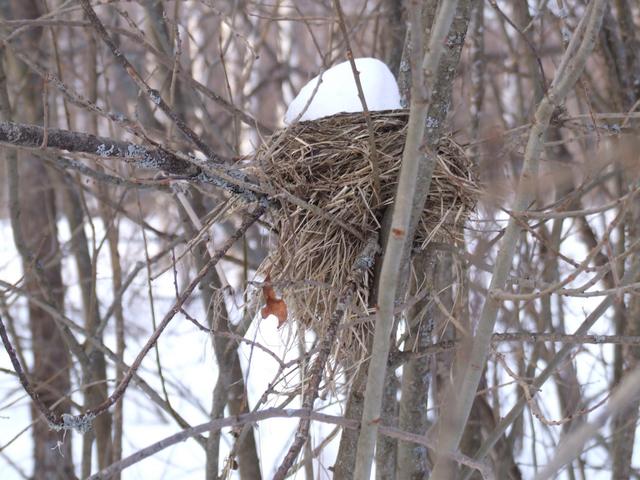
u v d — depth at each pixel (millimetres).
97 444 5367
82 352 4500
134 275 4395
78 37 7184
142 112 5000
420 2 1812
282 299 2645
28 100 6004
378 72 2971
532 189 2357
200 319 6852
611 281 4516
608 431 4781
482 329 2439
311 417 1883
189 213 3154
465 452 4336
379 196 2666
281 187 2596
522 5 4348
